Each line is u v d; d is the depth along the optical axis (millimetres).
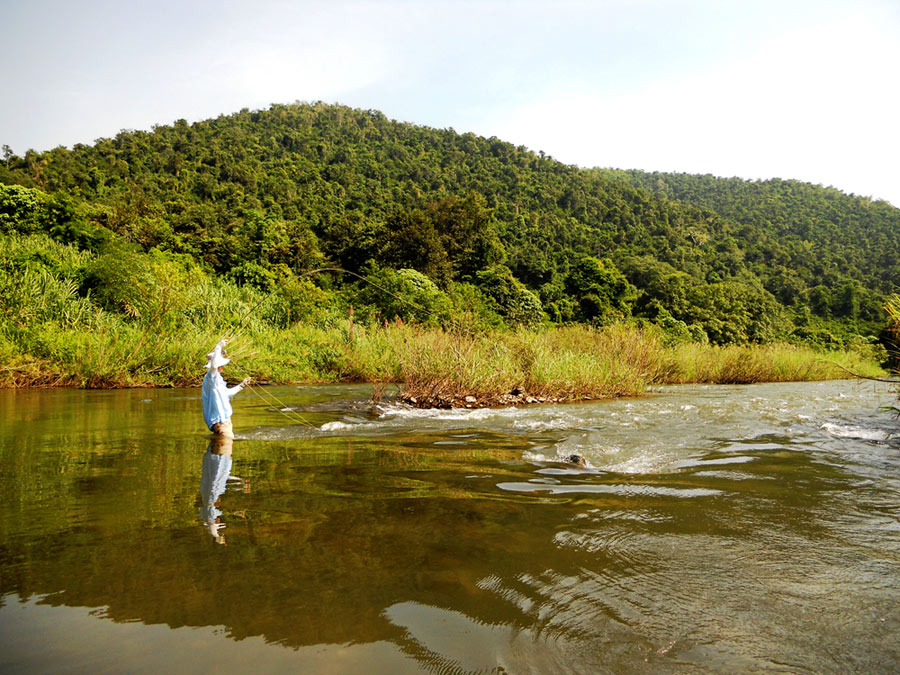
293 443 5926
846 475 4730
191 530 3062
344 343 17156
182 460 4930
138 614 2113
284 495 3818
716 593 2418
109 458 4988
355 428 7105
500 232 87500
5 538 2898
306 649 1890
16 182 76688
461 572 2566
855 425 7883
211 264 41938
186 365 13375
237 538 2951
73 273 17875
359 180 127438
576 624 2125
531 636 2027
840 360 21938
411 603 2250
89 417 7723
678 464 5125
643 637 2041
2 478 4207
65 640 1911
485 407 9898
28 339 13188
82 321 15305
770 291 90688
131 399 10117
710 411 9312
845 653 1949
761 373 19391
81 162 107875
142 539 2910
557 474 4629
